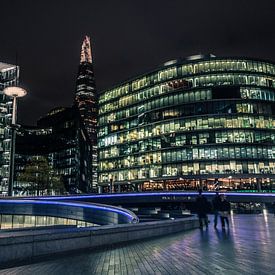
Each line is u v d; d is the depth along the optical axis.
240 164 90.50
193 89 98.31
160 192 81.06
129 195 82.69
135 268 7.62
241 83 95.88
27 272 7.32
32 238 9.21
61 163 150.88
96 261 8.71
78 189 150.38
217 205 19.09
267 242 12.45
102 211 37.03
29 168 100.25
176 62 111.81
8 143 143.12
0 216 53.00
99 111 125.88
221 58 97.88
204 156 93.19
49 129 161.50
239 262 8.01
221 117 94.06
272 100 97.06
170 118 100.81
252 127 93.12
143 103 109.94
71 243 10.46
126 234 13.13
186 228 19.33
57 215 47.25
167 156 99.25
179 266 7.68
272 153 93.12
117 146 115.94
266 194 76.75
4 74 147.00
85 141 188.88
